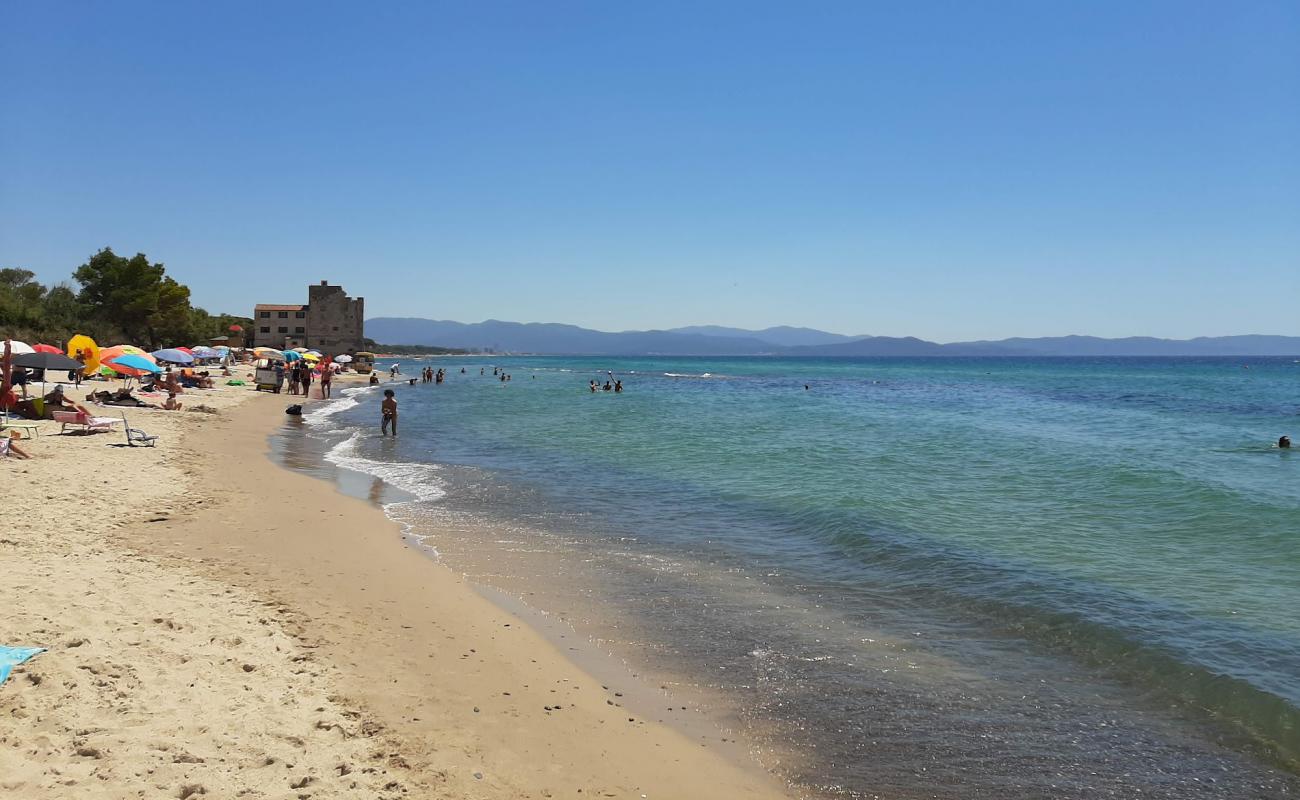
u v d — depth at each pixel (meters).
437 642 7.75
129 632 6.85
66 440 19.42
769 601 9.59
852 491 17.08
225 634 7.16
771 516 14.65
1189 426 35.09
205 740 5.14
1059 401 54.97
